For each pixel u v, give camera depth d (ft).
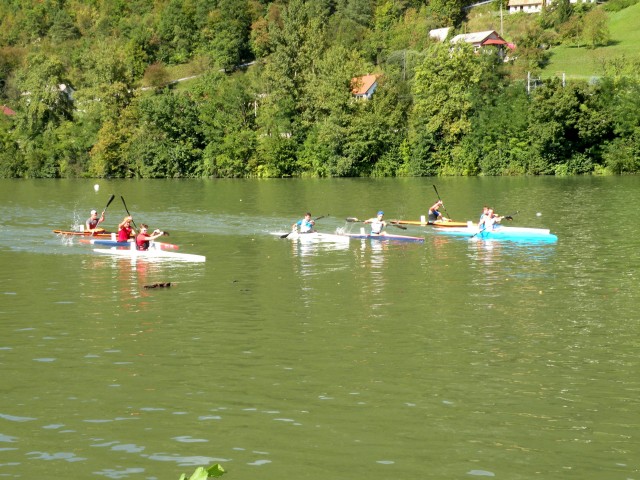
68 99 370.12
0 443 46.03
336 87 337.52
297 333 68.95
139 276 96.48
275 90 354.95
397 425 48.32
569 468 42.75
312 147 336.90
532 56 447.01
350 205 196.24
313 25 380.37
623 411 50.44
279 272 99.14
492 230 132.16
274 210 185.26
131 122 349.82
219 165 339.77
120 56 363.97
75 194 244.01
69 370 58.90
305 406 51.42
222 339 67.10
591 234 132.87
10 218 169.27
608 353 62.64
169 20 572.92
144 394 53.72
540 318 74.02
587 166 311.47
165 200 217.15
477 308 78.18
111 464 43.37
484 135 324.19
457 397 52.95
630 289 86.84
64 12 623.36
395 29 540.52
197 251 118.11
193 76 540.11
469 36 489.26
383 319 73.87
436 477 41.75
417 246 122.21
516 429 47.73
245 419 49.26
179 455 44.39
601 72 400.88
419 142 329.93
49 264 105.70
